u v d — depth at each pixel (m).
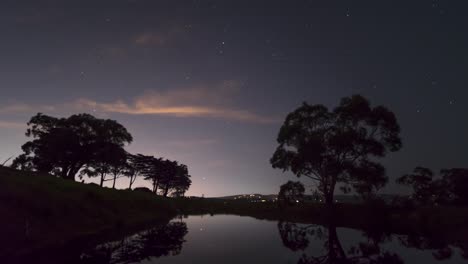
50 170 57.34
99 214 28.45
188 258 16.19
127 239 22.16
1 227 16.58
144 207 45.56
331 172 40.50
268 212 55.56
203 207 73.25
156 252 17.58
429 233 26.47
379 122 40.56
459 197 35.31
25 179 25.97
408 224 30.19
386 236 25.80
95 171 65.69
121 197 41.75
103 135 60.59
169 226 32.53
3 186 21.03
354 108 40.41
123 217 33.31
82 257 15.62
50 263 14.04
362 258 16.94
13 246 15.80
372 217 34.28
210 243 21.17
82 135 59.41
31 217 19.48
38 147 56.22
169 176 90.88
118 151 62.38
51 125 59.19
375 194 38.09
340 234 27.22
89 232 23.11
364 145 39.62
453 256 17.31
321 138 42.00
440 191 37.66
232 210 67.19
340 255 17.67
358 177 38.88
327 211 41.31
